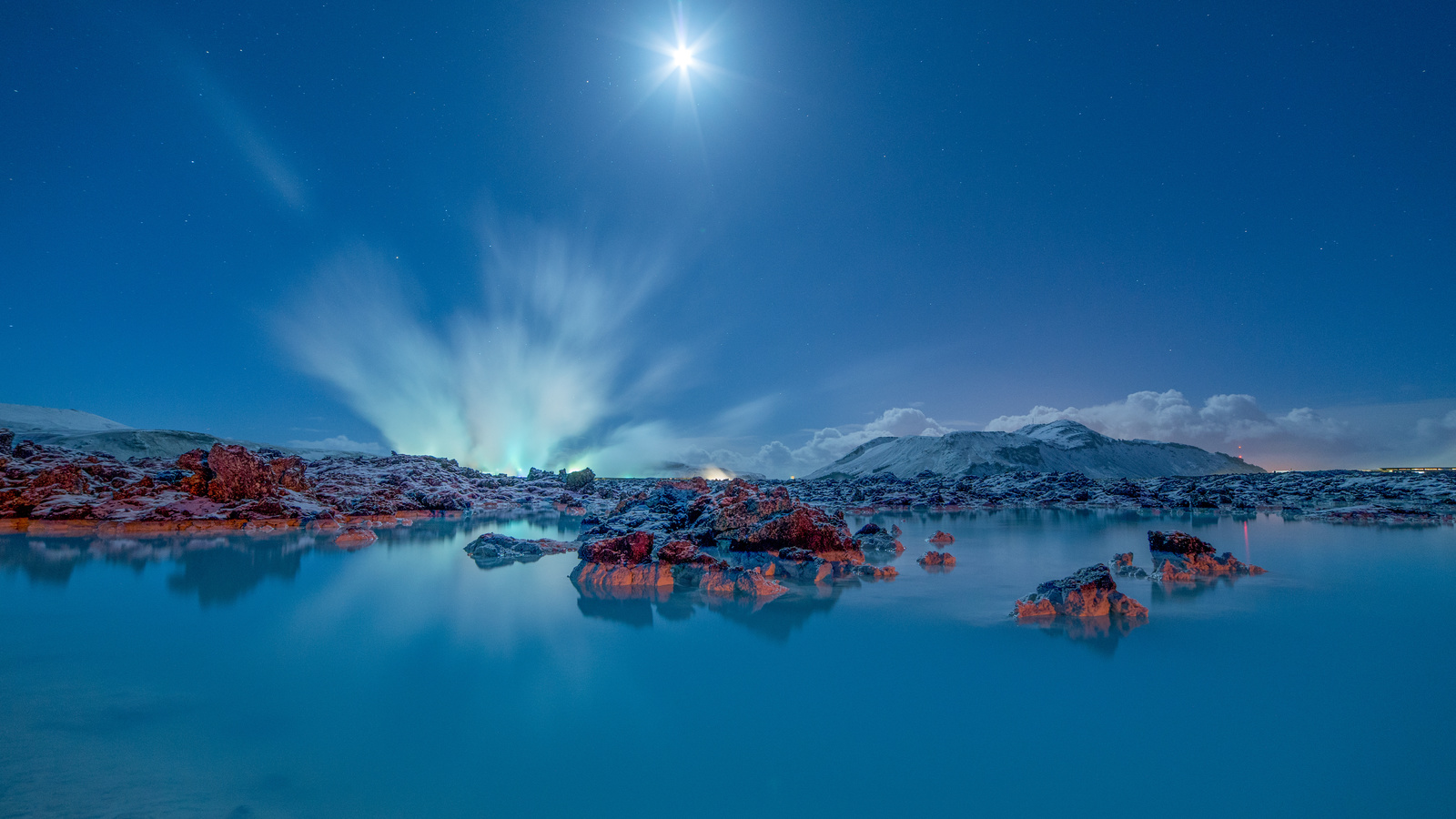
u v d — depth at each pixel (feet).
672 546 53.52
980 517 122.52
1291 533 85.56
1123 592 46.73
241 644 31.94
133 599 42.65
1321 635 33.86
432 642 32.63
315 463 167.22
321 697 24.59
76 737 20.74
